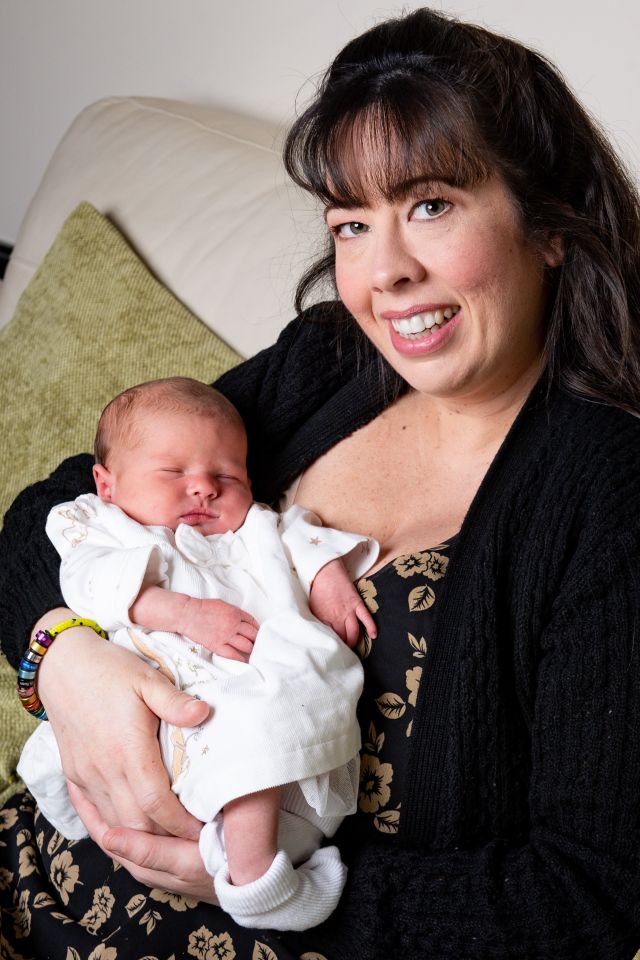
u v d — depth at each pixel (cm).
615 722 91
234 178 171
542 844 94
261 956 99
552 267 105
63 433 162
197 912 104
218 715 100
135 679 106
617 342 104
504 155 95
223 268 161
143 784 103
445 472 116
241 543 118
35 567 124
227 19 215
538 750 95
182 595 109
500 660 99
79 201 192
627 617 91
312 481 126
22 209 289
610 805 91
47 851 120
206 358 152
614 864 91
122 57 243
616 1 157
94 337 164
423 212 97
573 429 102
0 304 209
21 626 122
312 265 135
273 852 96
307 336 132
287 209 160
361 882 99
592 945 91
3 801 135
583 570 94
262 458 132
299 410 130
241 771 96
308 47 201
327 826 102
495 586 99
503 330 102
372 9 186
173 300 161
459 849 99
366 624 106
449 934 95
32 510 131
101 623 112
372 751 104
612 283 102
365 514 119
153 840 100
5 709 146
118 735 105
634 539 93
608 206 104
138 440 121
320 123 100
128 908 107
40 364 170
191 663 106
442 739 99
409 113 94
